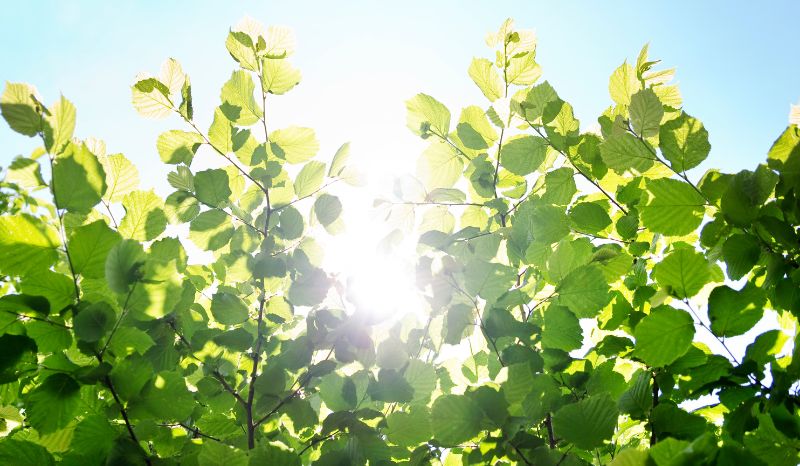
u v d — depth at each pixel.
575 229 1.53
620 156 1.40
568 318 1.40
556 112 1.54
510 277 1.41
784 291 1.26
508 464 1.32
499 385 1.28
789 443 1.28
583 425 1.24
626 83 1.55
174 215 1.51
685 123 1.35
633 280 1.52
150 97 1.47
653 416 1.34
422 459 1.42
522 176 1.63
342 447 1.42
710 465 1.08
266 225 1.53
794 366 1.22
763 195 1.28
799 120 1.29
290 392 1.42
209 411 1.53
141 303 1.25
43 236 1.22
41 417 1.23
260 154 1.51
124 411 1.27
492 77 1.60
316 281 1.46
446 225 1.66
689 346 1.30
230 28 1.51
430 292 1.45
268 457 1.25
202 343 1.43
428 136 1.64
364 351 1.49
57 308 1.25
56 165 1.23
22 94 1.22
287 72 1.52
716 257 1.34
